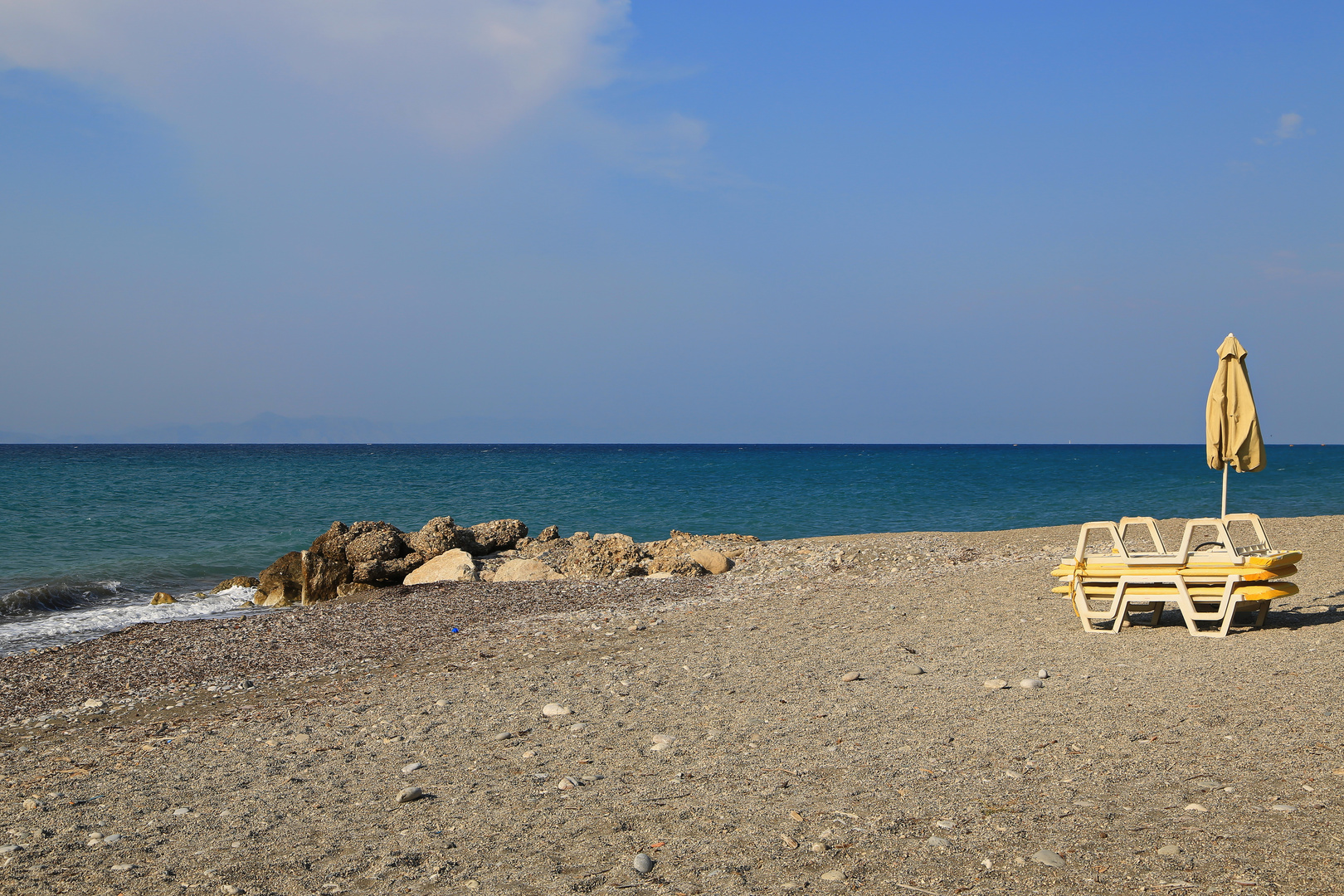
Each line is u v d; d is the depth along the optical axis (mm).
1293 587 8883
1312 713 5770
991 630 10086
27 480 56312
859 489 46688
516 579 18562
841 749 5758
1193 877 3537
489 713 7484
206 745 7105
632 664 9250
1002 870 3744
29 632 14719
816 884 3754
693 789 5168
